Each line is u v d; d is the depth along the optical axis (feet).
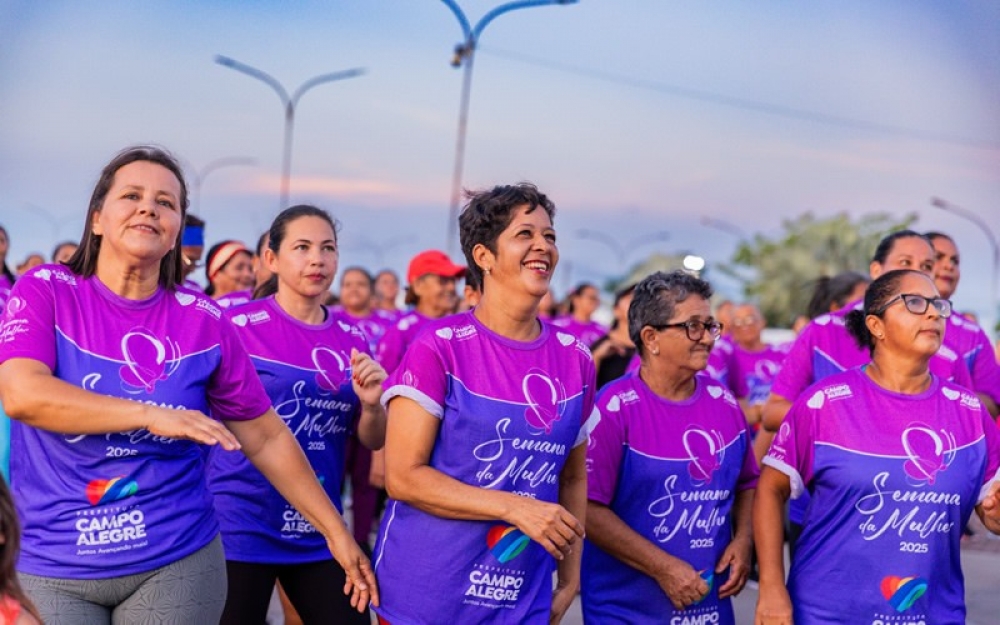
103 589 12.37
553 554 12.79
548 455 13.38
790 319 241.55
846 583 14.90
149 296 12.98
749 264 255.29
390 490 13.33
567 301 56.95
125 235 12.46
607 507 15.60
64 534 12.26
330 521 13.96
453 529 13.24
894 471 14.75
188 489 12.96
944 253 21.90
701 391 16.16
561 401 13.44
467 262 13.79
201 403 13.11
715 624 15.85
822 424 15.06
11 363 12.01
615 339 28.22
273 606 26.08
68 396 11.80
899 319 14.83
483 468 13.20
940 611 14.97
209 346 13.12
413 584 13.37
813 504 15.35
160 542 12.55
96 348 12.51
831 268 241.76
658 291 15.78
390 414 13.37
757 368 37.76
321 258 18.47
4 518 10.16
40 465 12.31
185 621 12.65
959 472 14.82
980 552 35.35
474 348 13.35
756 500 15.66
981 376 21.16
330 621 17.15
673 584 15.24
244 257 25.54
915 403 15.02
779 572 15.38
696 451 15.71
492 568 13.30
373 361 16.70
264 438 13.91
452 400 13.19
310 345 18.40
